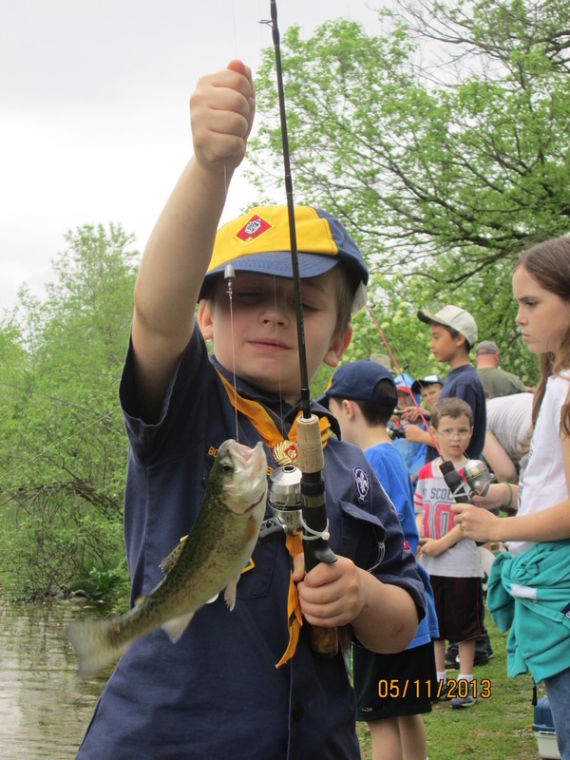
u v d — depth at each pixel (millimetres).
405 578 2346
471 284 16156
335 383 4734
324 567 1932
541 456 3064
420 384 7715
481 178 14984
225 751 1897
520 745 4488
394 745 4094
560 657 2928
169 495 2035
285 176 1893
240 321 2197
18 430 12695
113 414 12641
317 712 2008
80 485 12641
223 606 1979
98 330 18016
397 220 15570
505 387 8250
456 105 14594
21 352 16469
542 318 3109
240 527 1676
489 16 14898
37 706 6867
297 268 1898
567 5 14797
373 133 15078
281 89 1860
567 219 14461
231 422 2104
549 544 3006
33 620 10594
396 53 15414
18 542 12359
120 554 12562
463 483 3684
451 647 6441
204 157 1751
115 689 1998
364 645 2309
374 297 12992
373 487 2416
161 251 1823
